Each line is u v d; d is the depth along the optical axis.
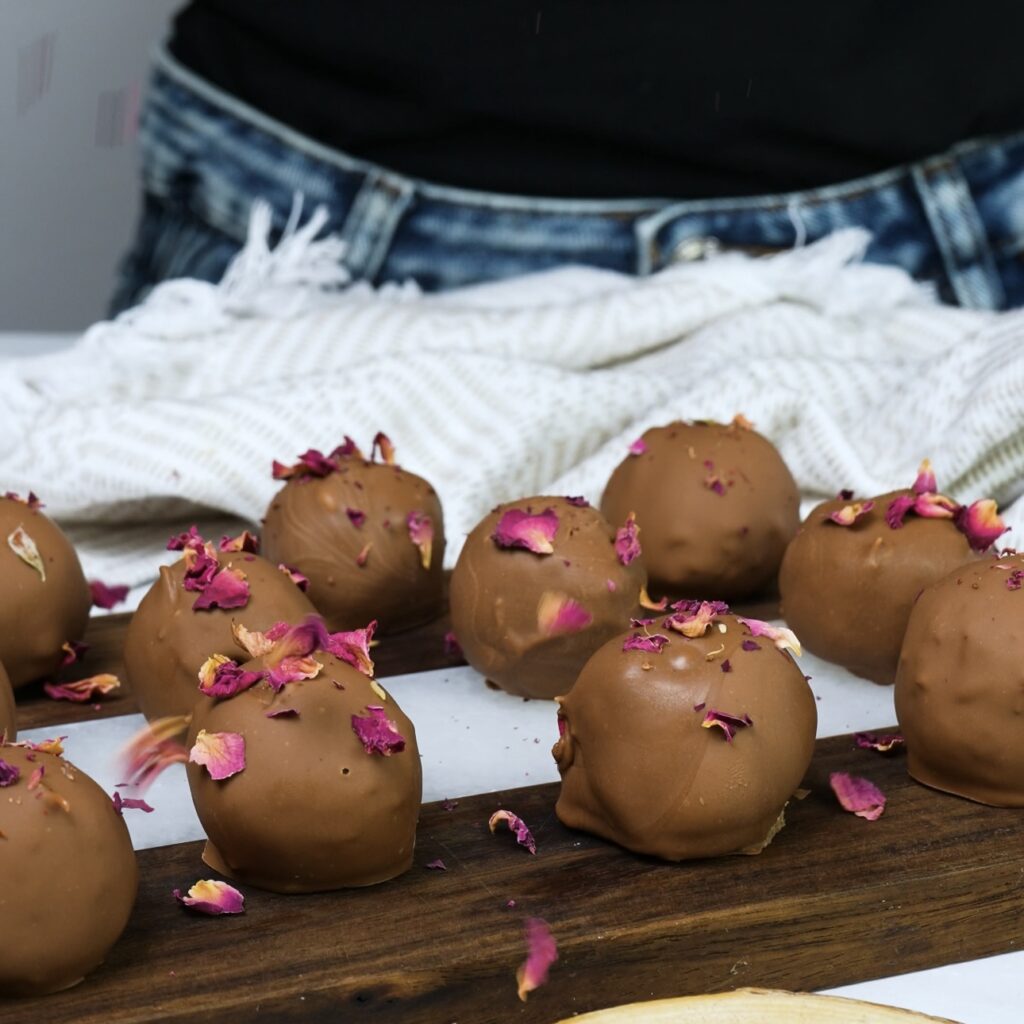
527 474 0.69
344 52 0.90
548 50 0.88
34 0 1.04
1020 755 0.51
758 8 0.88
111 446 0.67
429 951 0.46
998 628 0.51
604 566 0.56
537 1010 0.47
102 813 0.46
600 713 0.50
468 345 0.73
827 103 0.88
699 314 0.75
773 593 0.62
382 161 0.91
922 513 0.56
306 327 0.74
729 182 0.90
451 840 0.50
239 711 0.48
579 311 0.75
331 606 0.59
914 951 0.49
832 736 0.55
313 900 0.48
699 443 0.60
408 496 0.60
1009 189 0.89
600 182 0.89
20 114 1.06
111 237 1.11
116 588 0.64
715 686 0.49
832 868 0.49
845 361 0.71
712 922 0.48
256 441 0.67
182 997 0.45
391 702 0.49
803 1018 0.46
